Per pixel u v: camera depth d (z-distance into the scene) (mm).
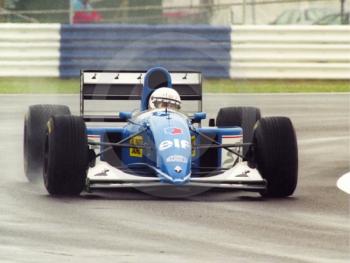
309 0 94688
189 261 24500
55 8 107125
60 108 39188
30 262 24141
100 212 31281
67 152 33656
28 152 38312
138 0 109625
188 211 31766
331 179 40281
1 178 39281
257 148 34875
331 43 84562
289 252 25797
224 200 34312
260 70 83625
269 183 34656
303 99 75562
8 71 81438
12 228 28516
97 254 25156
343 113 66812
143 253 25375
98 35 82125
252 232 28438
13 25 81625
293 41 84125
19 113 64375
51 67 81875
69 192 34250
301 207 33031
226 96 77125
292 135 34812
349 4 109750
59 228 28594
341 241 27266
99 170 33688
